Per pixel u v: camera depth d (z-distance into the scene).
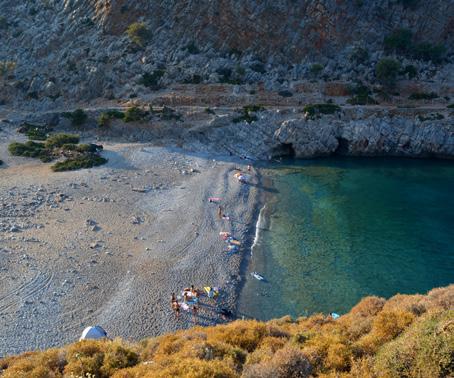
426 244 48.41
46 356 20.72
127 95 91.19
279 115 84.50
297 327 25.84
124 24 105.00
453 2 102.50
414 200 60.53
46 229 47.44
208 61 97.69
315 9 101.00
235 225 51.97
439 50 97.12
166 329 33.19
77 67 97.06
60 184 59.84
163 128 81.88
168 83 93.50
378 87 91.88
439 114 82.19
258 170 72.94
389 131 80.12
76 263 41.19
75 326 32.88
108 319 33.91
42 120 87.00
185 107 86.69
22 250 42.69
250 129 82.00
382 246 48.06
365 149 80.50
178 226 50.31
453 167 74.25
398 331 19.06
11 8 119.69
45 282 37.91
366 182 67.56
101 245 44.78
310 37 100.06
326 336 19.62
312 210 57.38
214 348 19.59
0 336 31.28
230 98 89.12
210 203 57.38
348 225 53.09
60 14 112.69
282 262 44.66
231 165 72.94
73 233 46.88
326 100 89.19
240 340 21.44
